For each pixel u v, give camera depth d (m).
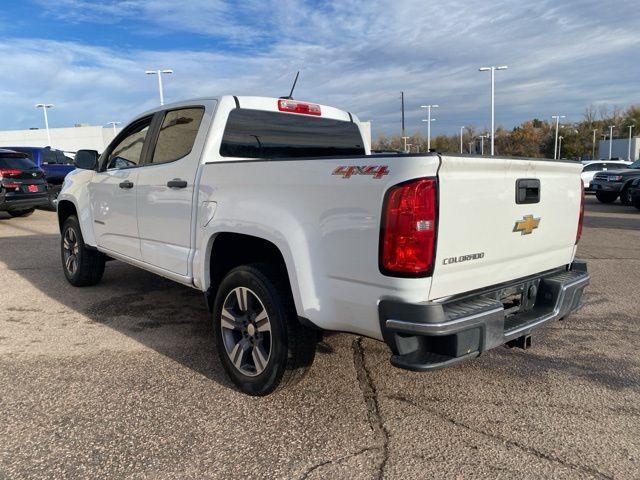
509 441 3.05
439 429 3.18
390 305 2.70
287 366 3.31
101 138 49.41
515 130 73.50
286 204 3.20
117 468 2.76
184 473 2.72
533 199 3.31
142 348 4.44
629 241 10.44
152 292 6.23
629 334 4.90
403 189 2.62
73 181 6.18
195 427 3.17
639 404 3.51
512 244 3.20
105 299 5.91
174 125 4.49
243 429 3.15
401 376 3.92
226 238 3.82
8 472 2.71
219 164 3.70
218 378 3.86
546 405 3.49
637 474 2.74
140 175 4.66
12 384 3.73
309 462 2.83
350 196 2.84
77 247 6.21
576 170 3.77
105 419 3.25
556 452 2.94
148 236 4.63
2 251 8.95
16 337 4.68
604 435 3.12
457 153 2.75
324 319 3.04
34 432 3.09
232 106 4.17
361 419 3.28
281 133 4.55
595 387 3.76
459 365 4.14
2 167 12.45
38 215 14.91
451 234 2.75
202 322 5.13
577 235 3.89
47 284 6.60
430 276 2.68
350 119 5.28
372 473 2.73
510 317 3.31
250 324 3.52
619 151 67.69
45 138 51.00
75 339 4.64
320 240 3.02
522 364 4.17
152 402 3.48
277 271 3.40
